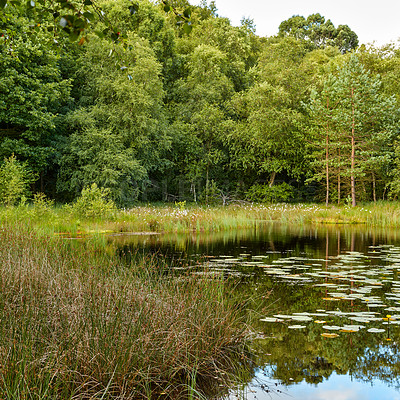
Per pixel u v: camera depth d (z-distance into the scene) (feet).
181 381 10.27
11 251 18.28
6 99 62.80
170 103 97.04
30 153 66.39
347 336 12.57
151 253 28.50
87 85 79.71
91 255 19.99
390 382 9.70
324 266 24.12
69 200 81.41
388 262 25.72
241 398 9.09
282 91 90.99
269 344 12.18
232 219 54.65
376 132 83.97
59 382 8.94
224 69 101.50
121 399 9.14
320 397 9.01
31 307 11.77
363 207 70.49
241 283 19.43
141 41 77.05
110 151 70.13
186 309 12.97
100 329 10.88
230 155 97.04
